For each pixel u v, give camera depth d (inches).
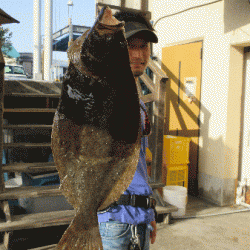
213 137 210.1
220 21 203.6
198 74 223.3
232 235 155.6
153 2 269.9
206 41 215.9
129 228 53.8
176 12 241.1
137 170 56.7
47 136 210.7
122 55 25.5
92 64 26.1
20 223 128.6
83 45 24.9
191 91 230.2
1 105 136.4
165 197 180.7
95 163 32.9
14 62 629.6
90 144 32.1
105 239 53.7
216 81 207.5
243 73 204.4
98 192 33.8
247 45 194.9
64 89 29.2
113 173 34.1
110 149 33.0
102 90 29.6
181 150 205.5
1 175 138.3
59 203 149.7
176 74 244.4
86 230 33.7
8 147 150.4
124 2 265.9
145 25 51.3
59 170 31.7
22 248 132.8
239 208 198.4
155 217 62.9
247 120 204.5
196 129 225.5
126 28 49.6
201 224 169.6
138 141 34.0
